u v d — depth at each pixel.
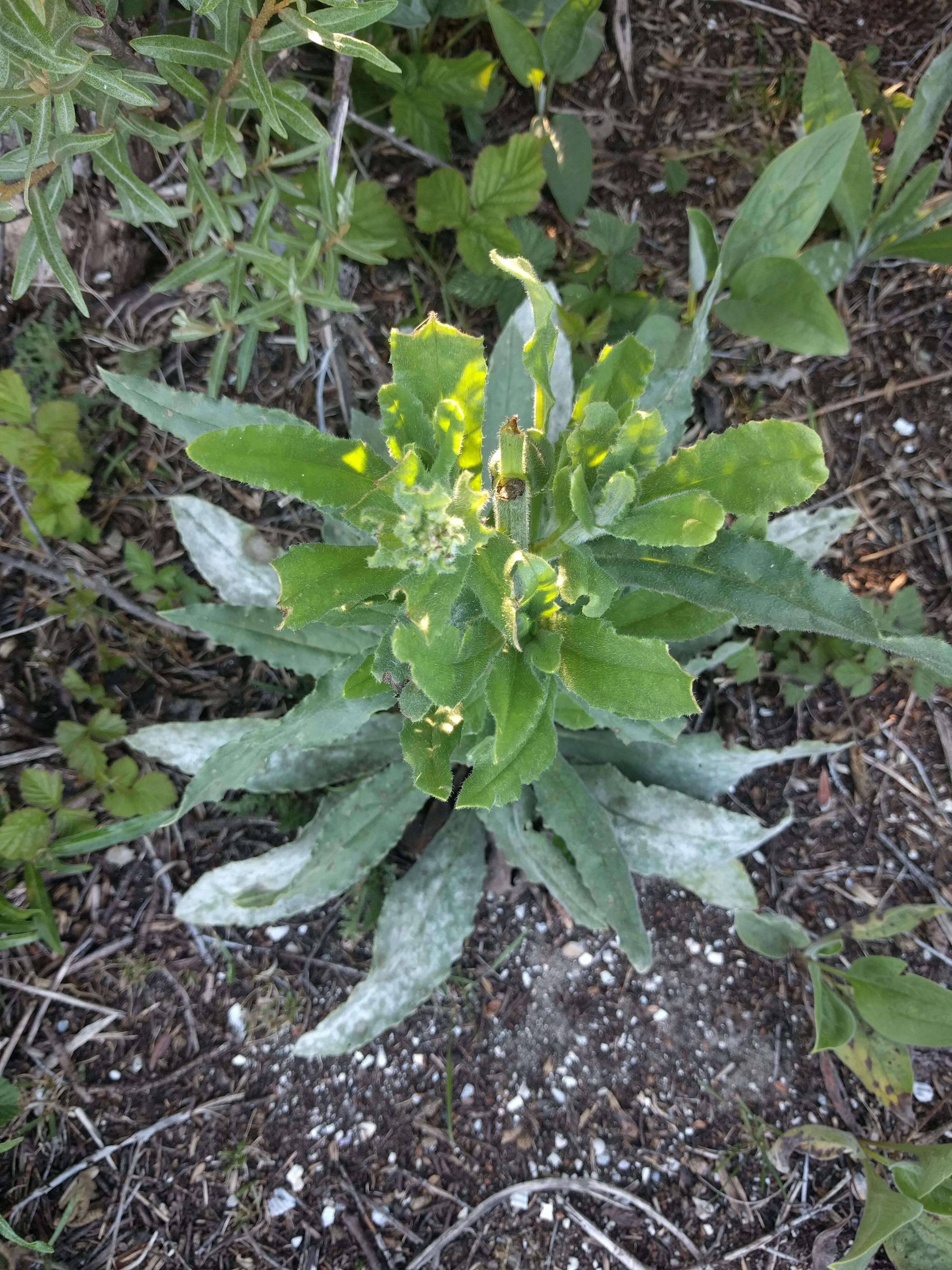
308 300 0.52
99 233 0.60
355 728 0.47
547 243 0.67
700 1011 0.61
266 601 0.60
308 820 0.63
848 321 0.72
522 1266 0.55
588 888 0.54
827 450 0.70
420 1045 0.60
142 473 0.64
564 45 0.64
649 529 0.34
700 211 0.62
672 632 0.45
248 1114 0.58
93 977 0.59
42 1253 0.53
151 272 0.64
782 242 0.62
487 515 0.41
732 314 0.64
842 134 0.58
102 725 0.60
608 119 0.73
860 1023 0.58
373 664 0.37
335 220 0.53
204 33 0.54
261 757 0.49
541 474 0.39
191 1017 0.59
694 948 0.62
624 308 0.68
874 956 0.59
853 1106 0.59
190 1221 0.55
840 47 0.74
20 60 0.35
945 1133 0.58
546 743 0.35
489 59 0.65
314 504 0.34
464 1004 0.61
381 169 0.70
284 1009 0.59
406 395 0.33
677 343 0.64
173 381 0.65
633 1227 0.56
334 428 0.67
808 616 0.37
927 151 0.73
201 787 0.46
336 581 0.34
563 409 0.58
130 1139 0.56
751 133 0.73
